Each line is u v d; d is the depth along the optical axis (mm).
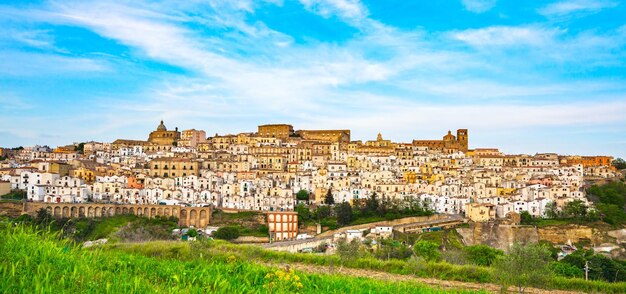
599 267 128000
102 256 36312
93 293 25859
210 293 30219
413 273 70625
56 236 36031
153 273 35250
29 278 25500
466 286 62656
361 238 190000
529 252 61188
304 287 37906
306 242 177625
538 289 64688
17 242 30203
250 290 32469
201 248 72562
